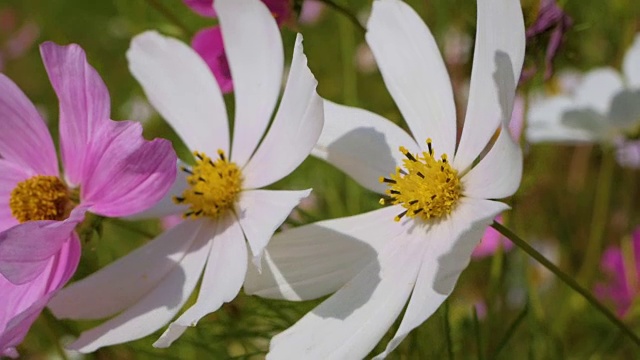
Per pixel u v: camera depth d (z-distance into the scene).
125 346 0.45
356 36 0.64
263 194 0.38
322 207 0.54
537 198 0.57
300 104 0.37
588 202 0.59
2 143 0.40
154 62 0.41
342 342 0.36
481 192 0.37
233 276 0.37
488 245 0.50
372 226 0.38
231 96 0.47
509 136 0.34
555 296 0.54
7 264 0.36
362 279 0.37
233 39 0.40
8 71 0.91
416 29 0.39
